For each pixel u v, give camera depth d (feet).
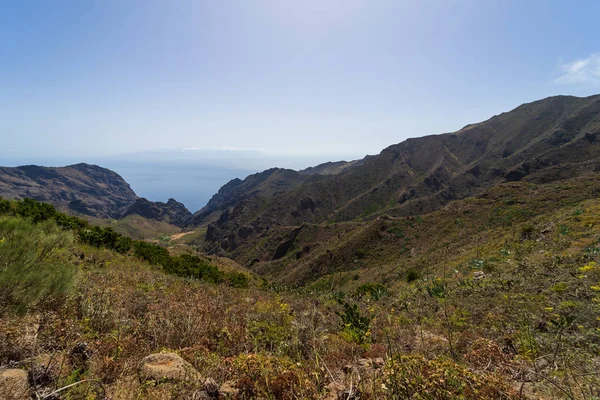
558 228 58.29
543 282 24.73
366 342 14.46
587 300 17.81
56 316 11.34
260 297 29.48
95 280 20.98
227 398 8.10
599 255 29.55
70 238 17.01
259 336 13.84
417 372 8.34
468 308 21.88
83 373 8.36
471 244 98.63
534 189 162.40
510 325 16.28
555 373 9.36
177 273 45.29
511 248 59.72
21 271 11.28
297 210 497.05
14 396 6.46
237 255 398.62
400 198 458.09
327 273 182.09
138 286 23.61
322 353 12.55
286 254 313.53
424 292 34.35
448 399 7.45
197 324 13.94
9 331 8.95
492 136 554.87
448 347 13.44
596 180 143.74
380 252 175.11
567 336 13.14
